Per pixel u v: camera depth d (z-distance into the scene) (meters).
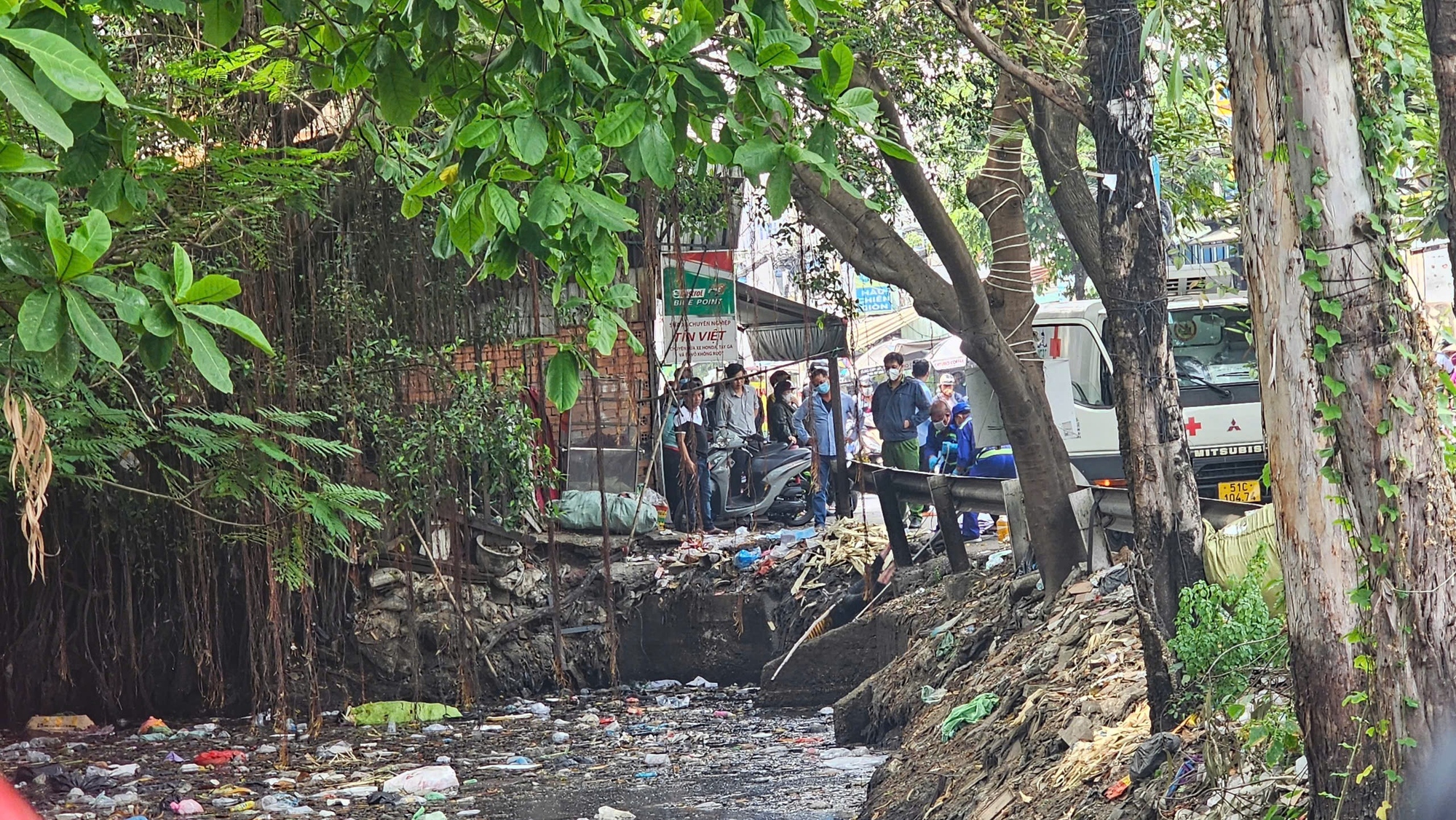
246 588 17.36
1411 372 5.58
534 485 20.41
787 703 18.72
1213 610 8.39
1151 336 9.15
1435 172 8.65
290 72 10.98
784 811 13.02
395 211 17.39
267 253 14.64
